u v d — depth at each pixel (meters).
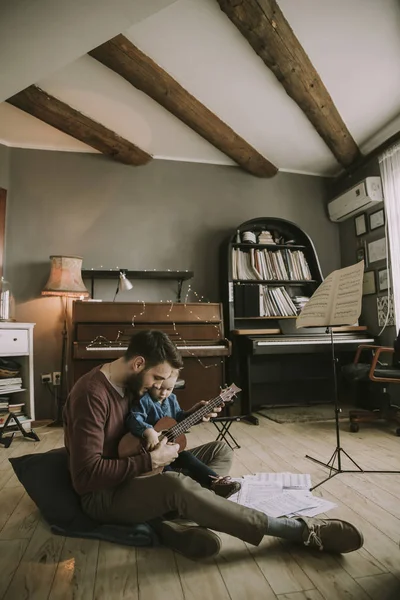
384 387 3.26
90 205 4.17
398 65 3.17
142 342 1.38
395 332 3.91
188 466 1.65
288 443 2.79
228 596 1.11
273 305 4.24
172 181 4.44
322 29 2.81
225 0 2.52
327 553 1.31
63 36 2.08
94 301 3.50
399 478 2.03
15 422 3.23
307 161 4.59
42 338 3.87
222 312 4.01
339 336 3.94
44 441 3.05
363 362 4.02
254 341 3.68
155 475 1.33
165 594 1.12
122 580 1.19
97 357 3.30
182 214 4.41
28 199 4.02
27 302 3.89
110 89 3.42
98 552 1.35
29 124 3.81
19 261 3.92
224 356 3.72
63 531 1.47
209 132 3.88
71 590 1.14
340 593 1.11
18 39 2.06
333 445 2.71
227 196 4.57
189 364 3.63
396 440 2.81
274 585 1.15
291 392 4.32
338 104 3.57
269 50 2.88
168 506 1.28
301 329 4.04
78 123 3.68
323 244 4.79
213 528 1.25
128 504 1.35
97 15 1.97
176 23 2.77
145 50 3.01
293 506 1.58
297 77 3.14
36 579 1.20
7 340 3.22
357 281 2.06
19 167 4.04
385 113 3.74
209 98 3.56
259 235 4.42
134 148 4.15
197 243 4.40
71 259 3.71
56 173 4.13
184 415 1.82
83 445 1.30
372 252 4.29
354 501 1.74
